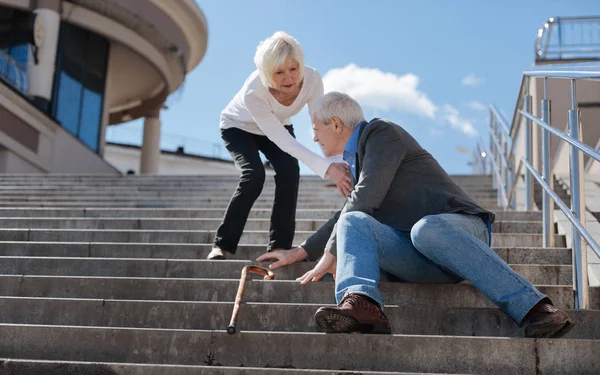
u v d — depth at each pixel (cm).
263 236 518
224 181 941
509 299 289
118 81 2003
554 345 277
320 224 551
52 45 1566
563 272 388
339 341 289
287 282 358
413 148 328
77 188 911
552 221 442
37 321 338
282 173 416
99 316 336
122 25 1728
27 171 1401
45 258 416
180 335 300
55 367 280
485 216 319
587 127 1055
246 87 402
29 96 1523
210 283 365
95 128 1792
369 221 312
